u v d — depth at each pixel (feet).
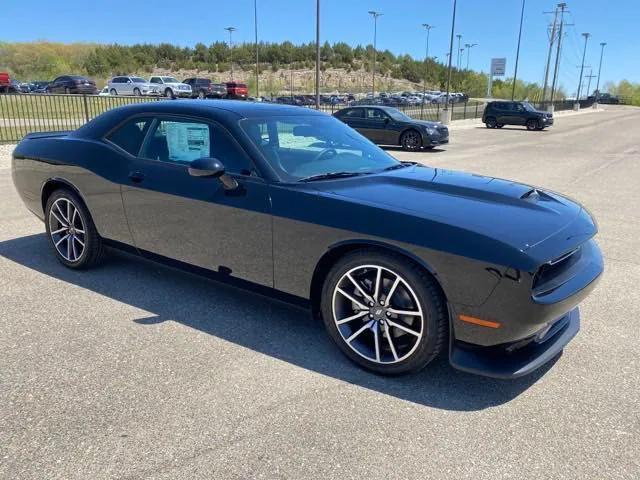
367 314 10.01
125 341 11.18
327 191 10.57
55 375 9.80
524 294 8.45
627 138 76.33
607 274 16.35
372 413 8.86
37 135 16.47
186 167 12.33
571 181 34.78
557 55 207.51
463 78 387.14
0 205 23.44
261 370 10.15
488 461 7.75
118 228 13.85
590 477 7.47
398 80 458.50
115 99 61.77
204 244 12.06
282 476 7.36
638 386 9.90
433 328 9.26
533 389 9.74
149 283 14.44
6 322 11.95
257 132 11.89
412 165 13.82
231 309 12.91
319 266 10.50
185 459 7.65
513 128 102.22
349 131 14.37
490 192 10.77
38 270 15.33
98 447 7.88
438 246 8.91
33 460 7.58
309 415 8.76
